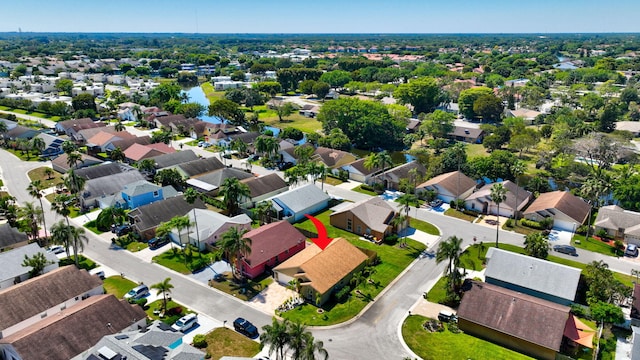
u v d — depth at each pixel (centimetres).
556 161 12200
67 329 5103
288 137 15538
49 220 9181
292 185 11156
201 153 14425
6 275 6444
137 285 6750
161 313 6038
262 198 10125
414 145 15875
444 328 5859
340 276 6706
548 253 7838
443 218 9494
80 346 5019
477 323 5672
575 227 8731
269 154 13388
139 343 4788
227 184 8794
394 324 5919
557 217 8931
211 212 8712
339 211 8944
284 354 5088
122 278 6938
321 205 9931
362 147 15238
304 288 6462
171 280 6919
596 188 9275
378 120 14888
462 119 19962
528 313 5559
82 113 18262
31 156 13638
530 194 10394
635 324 5822
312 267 6612
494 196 8481
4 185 11119
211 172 11938
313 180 11169
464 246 8200
